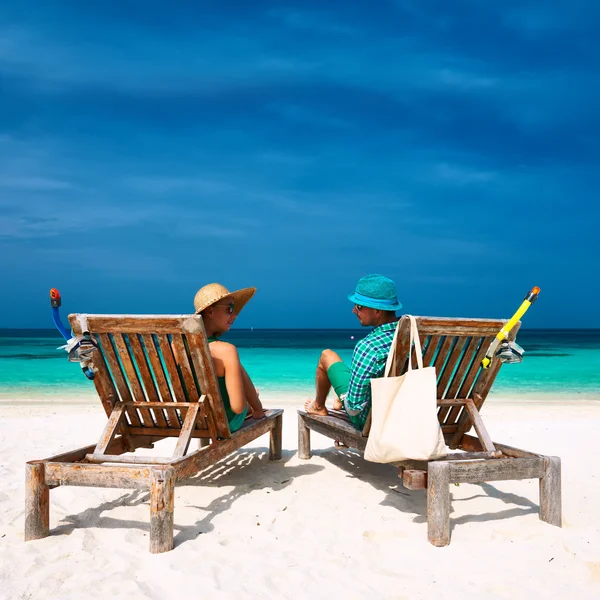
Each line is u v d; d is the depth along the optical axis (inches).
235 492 171.3
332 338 3228.3
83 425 292.0
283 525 143.9
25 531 132.1
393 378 138.6
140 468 126.8
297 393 478.6
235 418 169.2
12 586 109.0
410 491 173.3
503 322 150.6
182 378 158.9
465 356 158.4
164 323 142.1
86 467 129.8
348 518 149.5
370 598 106.5
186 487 176.4
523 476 140.4
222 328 171.6
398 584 112.3
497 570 118.1
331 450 229.9
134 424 168.6
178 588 109.0
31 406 383.2
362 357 151.6
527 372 716.7
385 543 133.6
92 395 454.6
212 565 118.5
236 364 163.6
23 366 752.3
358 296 159.5
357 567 120.0
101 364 155.3
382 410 138.9
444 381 161.9
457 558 123.9
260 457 219.8
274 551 127.3
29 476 132.0
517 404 412.2
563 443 249.8
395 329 150.2
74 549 125.6
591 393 498.0
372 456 140.2
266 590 108.9
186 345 150.9
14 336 3383.4
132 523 143.5
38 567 116.8
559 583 112.9
